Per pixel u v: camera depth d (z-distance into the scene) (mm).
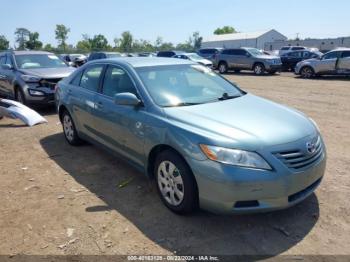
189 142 3330
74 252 3148
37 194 4289
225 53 24938
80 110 5398
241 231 3402
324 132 6855
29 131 7270
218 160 3133
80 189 4387
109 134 4691
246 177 3070
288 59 25797
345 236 3299
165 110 3812
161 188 3844
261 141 3191
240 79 19953
